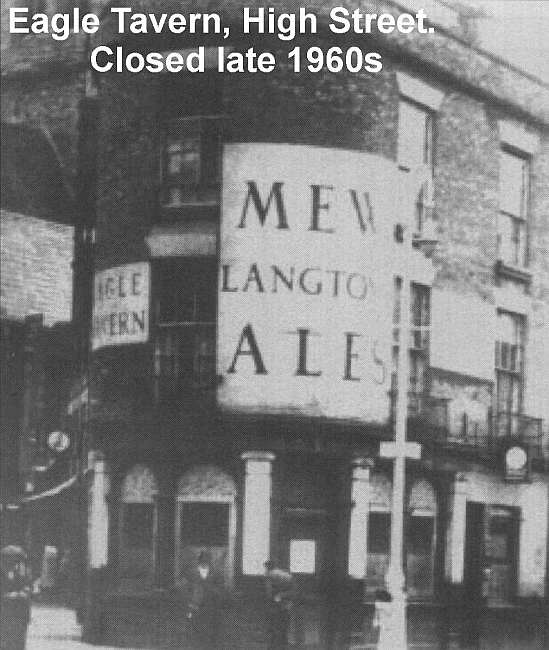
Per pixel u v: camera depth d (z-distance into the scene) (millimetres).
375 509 22969
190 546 22406
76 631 24109
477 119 25156
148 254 23188
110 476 23203
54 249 26266
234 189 22578
